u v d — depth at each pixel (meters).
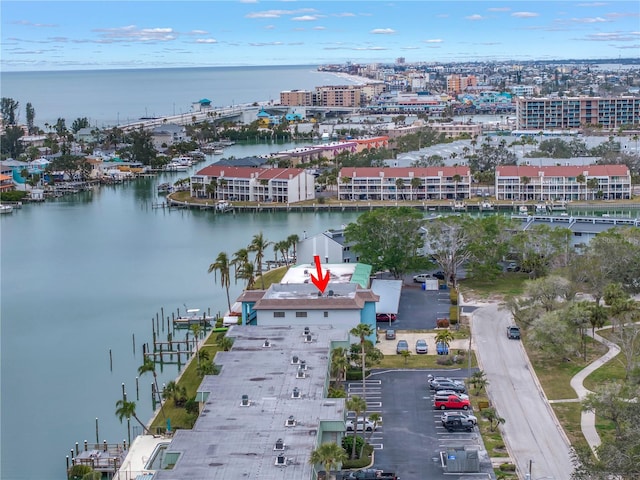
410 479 135.12
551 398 168.00
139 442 155.75
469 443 148.38
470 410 162.25
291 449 126.50
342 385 176.88
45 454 160.75
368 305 198.50
